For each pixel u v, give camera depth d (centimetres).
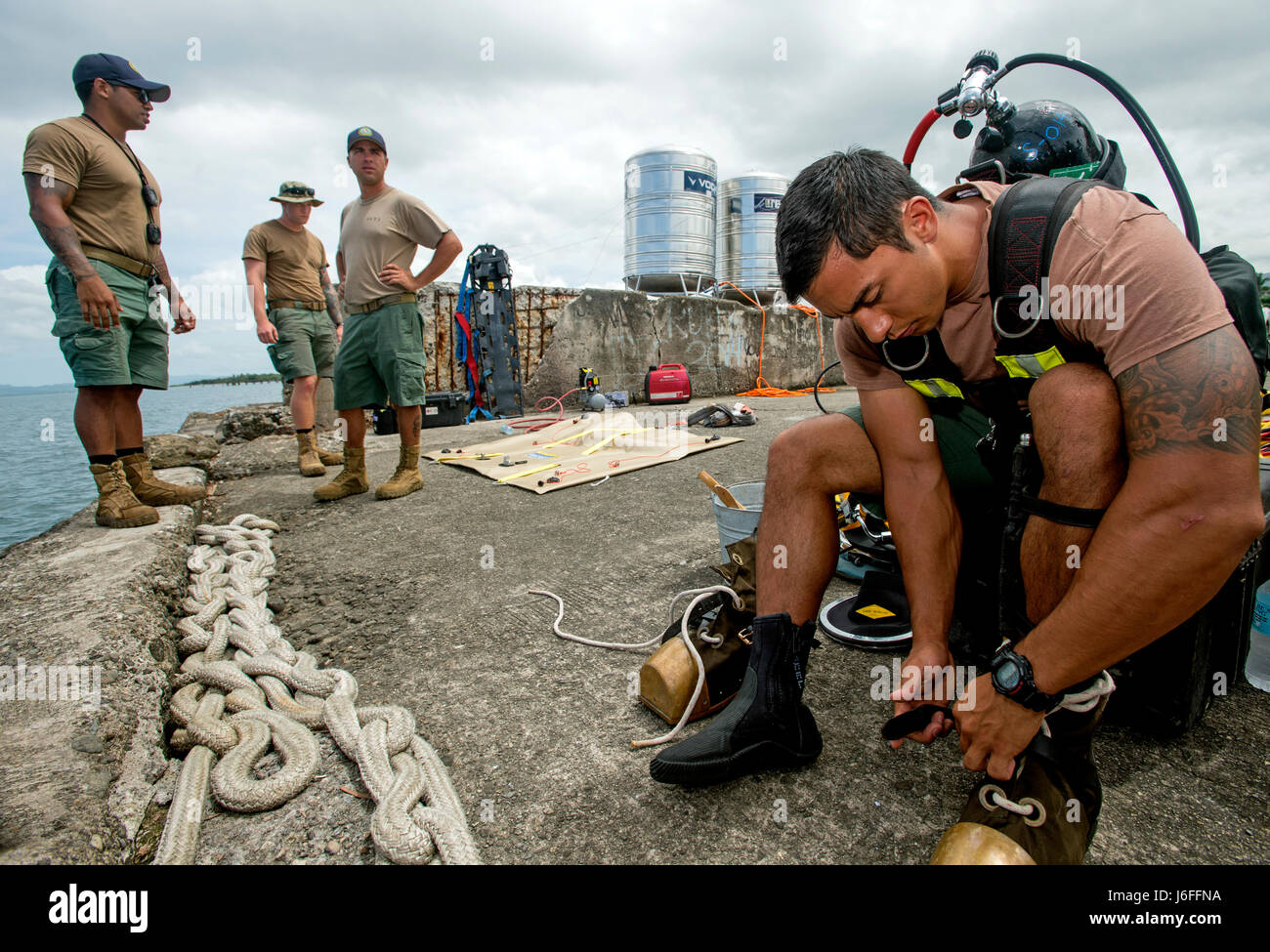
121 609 178
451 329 743
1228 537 78
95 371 255
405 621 209
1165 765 125
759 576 133
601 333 806
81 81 268
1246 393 77
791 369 988
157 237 289
